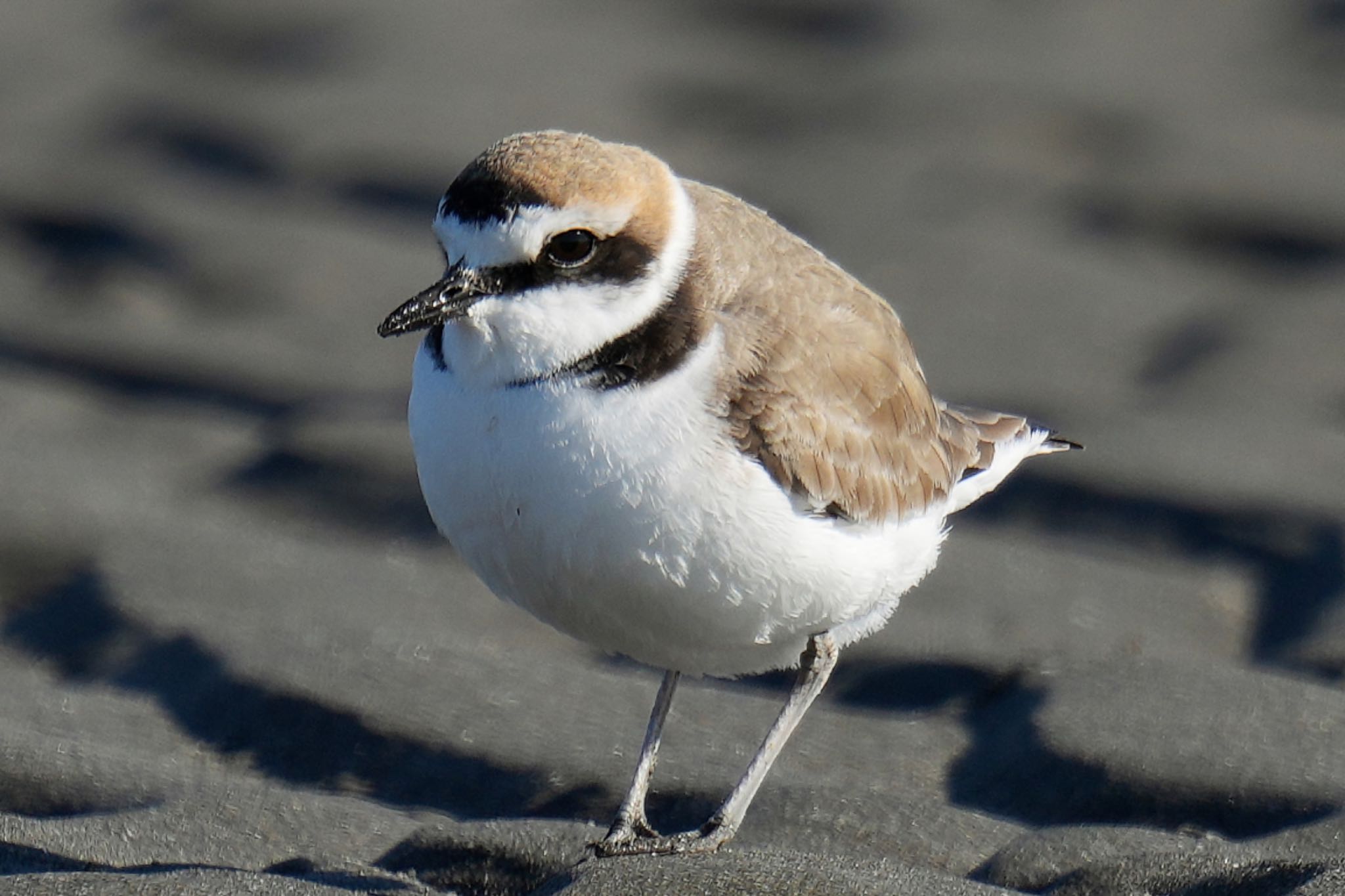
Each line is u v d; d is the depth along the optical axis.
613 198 7.59
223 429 13.60
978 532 11.98
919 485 8.78
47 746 9.00
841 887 7.12
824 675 8.50
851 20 24.05
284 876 7.31
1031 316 15.87
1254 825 8.38
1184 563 11.46
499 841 8.18
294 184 18.62
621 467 7.56
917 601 10.93
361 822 8.48
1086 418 13.59
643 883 7.16
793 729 8.64
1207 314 15.99
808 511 8.05
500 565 7.95
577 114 20.64
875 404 8.46
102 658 10.34
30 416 13.52
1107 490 12.27
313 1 24.36
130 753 9.12
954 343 15.27
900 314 15.87
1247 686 9.49
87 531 11.78
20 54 22.03
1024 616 10.73
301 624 10.54
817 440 8.04
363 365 14.86
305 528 12.15
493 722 9.55
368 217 17.98
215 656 10.12
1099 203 18.42
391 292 16.33
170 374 14.52
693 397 7.68
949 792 8.93
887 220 17.91
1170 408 13.83
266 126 19.97
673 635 8.09
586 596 7.88
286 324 15.58
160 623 10.55
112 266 16.56
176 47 22.53
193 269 16.50
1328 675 10.07
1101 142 19.97
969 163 19.36
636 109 20.89
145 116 20.19
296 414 13.80
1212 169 19.09
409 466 12.90
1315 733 9.00
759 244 8.30
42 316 15.45
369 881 7.86
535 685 9.95
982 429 9.76
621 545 7.64
